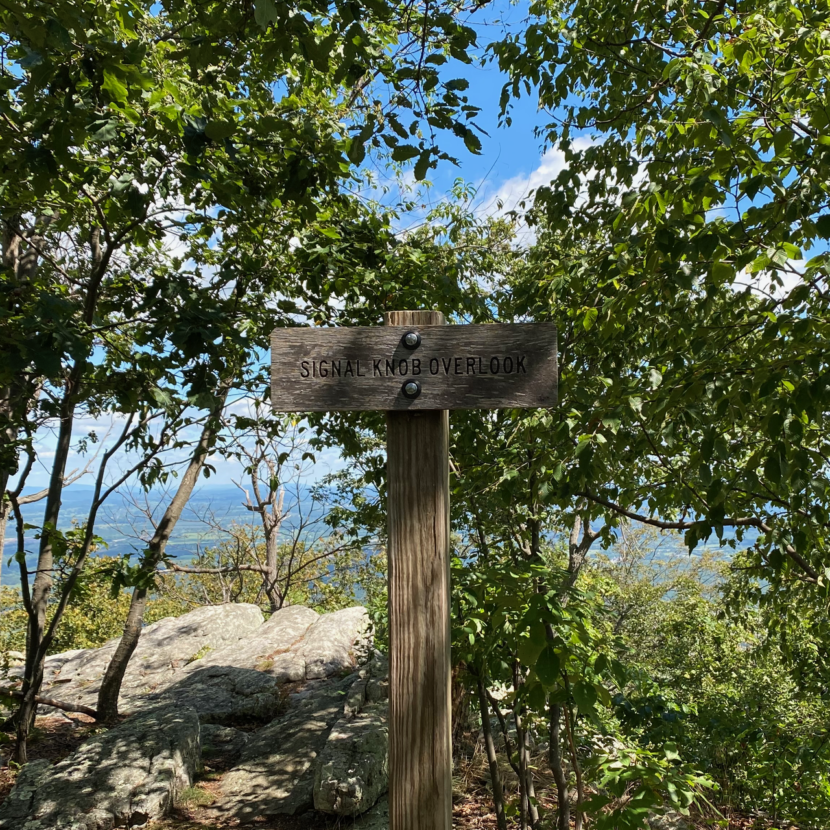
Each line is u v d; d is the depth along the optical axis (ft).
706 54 9.19
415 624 6.45
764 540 11.74
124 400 15.83
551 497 11.79
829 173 8.25
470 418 14.70
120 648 25.43
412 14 11.87
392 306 18.29
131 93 12.14
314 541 53.16
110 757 19.16
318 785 17.88
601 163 13.35
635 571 47.19
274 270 19.79
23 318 11.57
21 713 21.26
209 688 27.45
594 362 13.29
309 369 6.49
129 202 12.79
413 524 6.51
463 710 20.68
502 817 13.44
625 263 10.34
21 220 20.70
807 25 9.11
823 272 8.39
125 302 17.93
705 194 8.73
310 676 28.94
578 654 8.54
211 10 10.98
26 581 21.16
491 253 19.84
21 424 17.13
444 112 10.30
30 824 16.75
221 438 20.62
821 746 14.56
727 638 26.37
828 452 9.60
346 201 16.69
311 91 16.84
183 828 17.42
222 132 11.50
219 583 70.28
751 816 15.84
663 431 9.86
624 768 8.28
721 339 10.18
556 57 13.35
